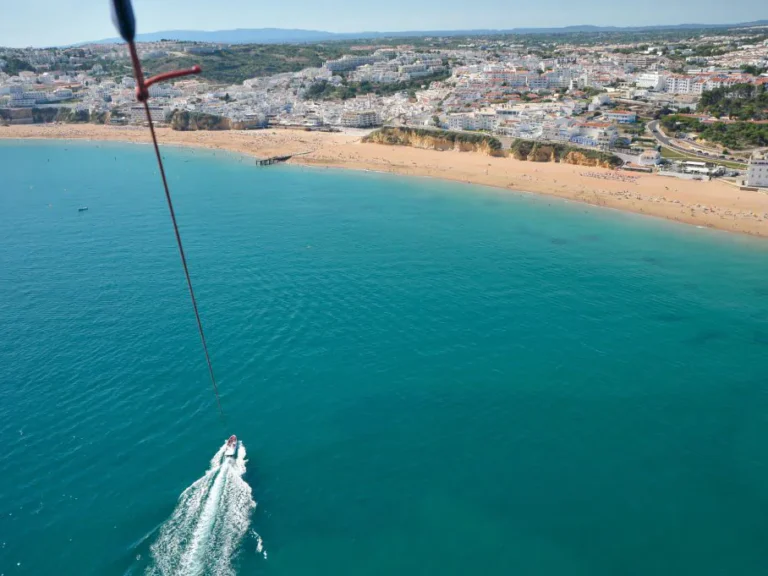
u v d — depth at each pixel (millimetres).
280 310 95562
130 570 49906
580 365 80000
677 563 50938
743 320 93938
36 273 113500
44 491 58250
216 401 71875
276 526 54156
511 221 148875
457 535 53500
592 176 189250
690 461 62812
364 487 58844
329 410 70312
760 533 54125
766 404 72250
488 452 63750
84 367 79125
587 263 118500
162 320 92500
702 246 129375
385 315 93938
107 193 182000
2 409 70438
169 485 58875
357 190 185500
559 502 57250
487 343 85500
